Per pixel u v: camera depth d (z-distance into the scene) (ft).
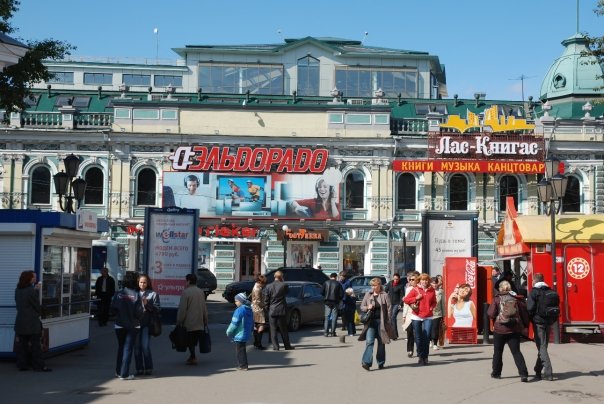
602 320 74.38
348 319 84.89
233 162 160.35
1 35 59.41
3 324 59.88
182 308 59.52
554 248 73.20
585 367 57.26
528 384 49.90
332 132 163.43
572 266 75.25
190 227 90.63
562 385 49.44
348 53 210.18
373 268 162.50
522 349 68.69
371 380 51.98
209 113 162.50
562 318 74.43
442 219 98.27
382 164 163.43
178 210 90.53
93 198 161.07
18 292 55.88
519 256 80.79
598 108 178.40
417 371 56.13
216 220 160.04
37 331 55.93
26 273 56.13
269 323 71.36
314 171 161.79
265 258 161.79
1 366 58.23
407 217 164.35
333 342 78.07
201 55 211.20
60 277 64.75
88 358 63.87
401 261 163.73
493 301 52.85
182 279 90.22
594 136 164.66
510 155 161.48
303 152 161.38
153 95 177.37
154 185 162.40
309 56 210.59
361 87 210.59
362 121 164.04
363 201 164.14
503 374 54.49
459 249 98.17
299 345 75.10
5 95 88.38
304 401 44.14
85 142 159.94
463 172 164.04
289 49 210.59
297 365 59.88
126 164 160.86
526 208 164.45
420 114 178.09
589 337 76.18
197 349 70.49
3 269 59.98
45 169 160.04
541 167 160.25
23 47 60.34
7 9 83.35
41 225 60.39
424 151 164.04
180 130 161.68
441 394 46.24
